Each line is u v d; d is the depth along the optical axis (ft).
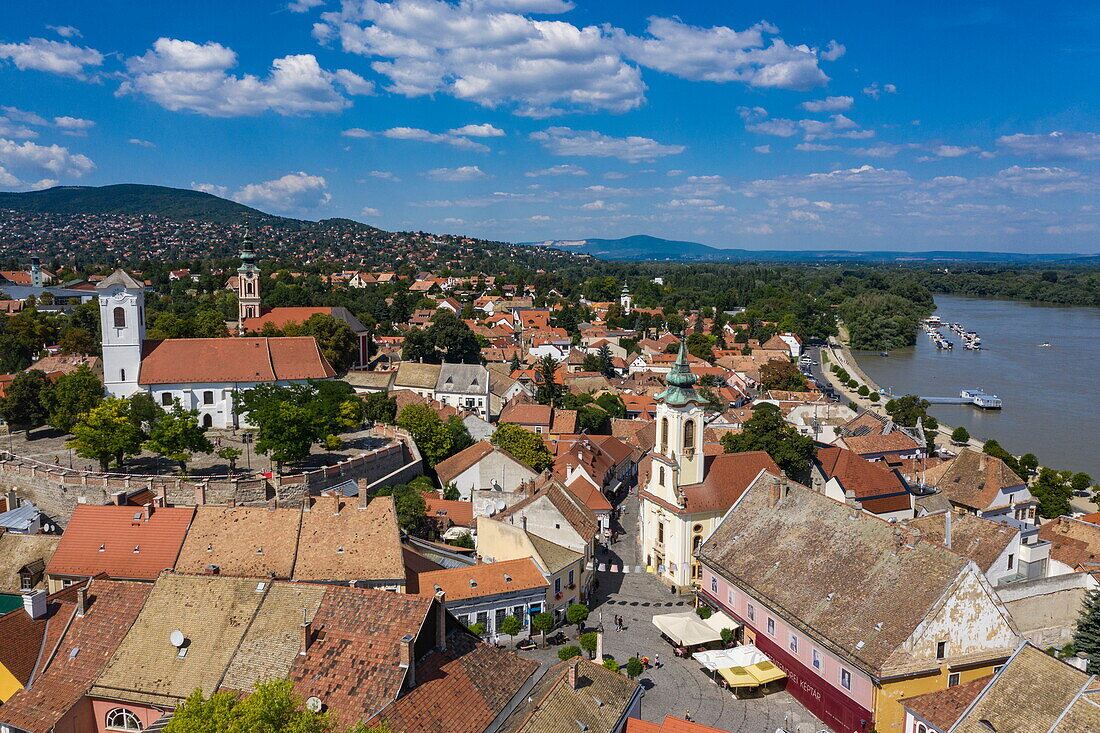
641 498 306.76
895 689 180.75
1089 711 142.51
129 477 277.85
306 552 215.72
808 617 206.69
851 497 303.48
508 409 506.89
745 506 266.16
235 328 609.83
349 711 141.59
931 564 193.77
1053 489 395.34
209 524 220.02
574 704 153.07
